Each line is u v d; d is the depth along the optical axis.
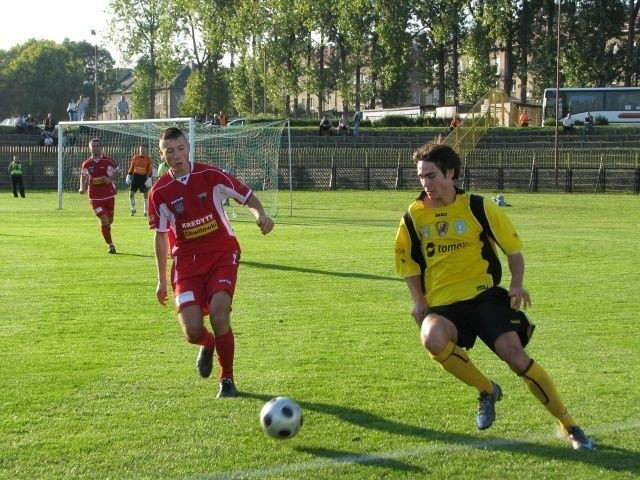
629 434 6.89
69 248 20.61
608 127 63.00
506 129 61.22
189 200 8.08
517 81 102.19
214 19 81.56
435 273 6.93
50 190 51.16
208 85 88.50
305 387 8.33
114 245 21.28
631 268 17.39
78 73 138.88
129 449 6.61
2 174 52.38
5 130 62.19
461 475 6.04
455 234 6.82
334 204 41.16
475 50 74.94
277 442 6.76
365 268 17.19
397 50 76.31
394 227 27.44
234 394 8.07
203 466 6.23
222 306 7.88
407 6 75.38
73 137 48.22
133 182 31.95
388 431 7.00
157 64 84.50
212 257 8.12
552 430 7.03
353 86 81.31
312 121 69.88
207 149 35.25
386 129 64.06
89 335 10.84
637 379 8.62
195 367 9.20
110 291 14.30
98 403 7.83
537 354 9.77
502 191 50.03
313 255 19.33
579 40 73.94
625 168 49.31
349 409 7.61
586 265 17.86
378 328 11.25
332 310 12.59
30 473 6.11
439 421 7.27
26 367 9.15
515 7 76.06
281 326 11.39
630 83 75.44
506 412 7.53
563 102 68.00
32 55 132.62
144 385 8.45
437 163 6.74
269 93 82.56
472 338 6.89
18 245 21.22
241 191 8.29
